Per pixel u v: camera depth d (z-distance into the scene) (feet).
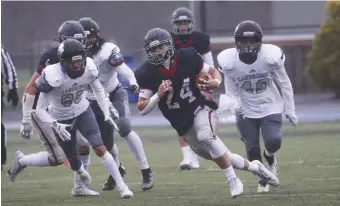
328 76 199.11
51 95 71.15
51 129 73.72
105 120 72.74
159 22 335.67
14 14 350.02
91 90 77.77
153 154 117.50
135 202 69.87
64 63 68.44
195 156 97.71
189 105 65.51
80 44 68.44
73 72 68.80
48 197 76.59
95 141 71.77
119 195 76.02
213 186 80.28
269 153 74.59
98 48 77.77
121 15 340.39
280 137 72.33
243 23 70.28
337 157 102.58
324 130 140.05
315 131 138.92
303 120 158.81
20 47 349.82
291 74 221.66
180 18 89.81
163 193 75.92
